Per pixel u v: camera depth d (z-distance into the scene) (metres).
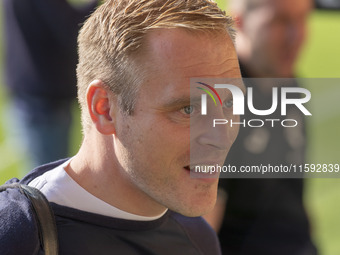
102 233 2.62
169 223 2.94
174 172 2.47
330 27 20.69
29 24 7.39
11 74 7.69
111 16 2.48
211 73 2.41
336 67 17.56
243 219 4.22
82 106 2.65
